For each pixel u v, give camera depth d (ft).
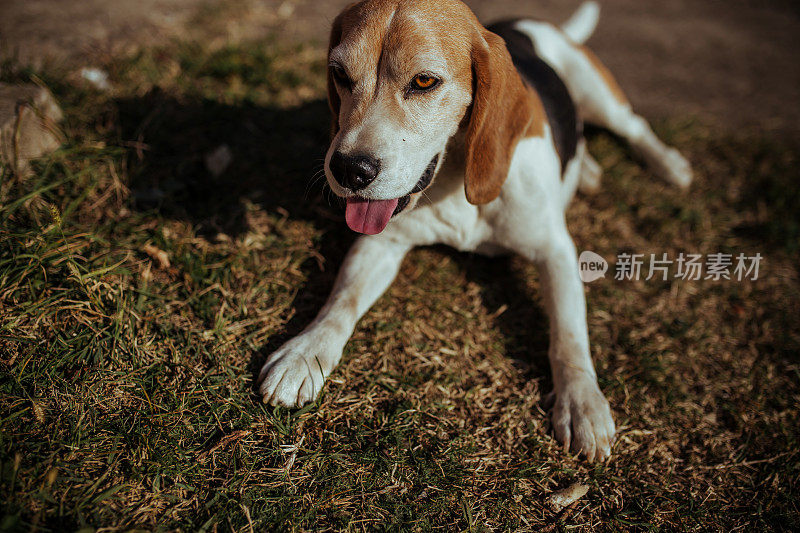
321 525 6.25
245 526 6.05
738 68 17.56
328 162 6.80
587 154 12.68
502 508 6.70
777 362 9.05
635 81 16.49
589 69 12.02
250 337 7.98
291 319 8.47
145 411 6.87
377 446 7.08
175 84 12.53
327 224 10.11
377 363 8.16
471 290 9.53
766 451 7.77
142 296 7.97
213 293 8.48
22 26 13.92
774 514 7.00
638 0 21.53
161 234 8.85
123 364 7.29
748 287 10.33
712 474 7.45
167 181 10.16
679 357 9.00
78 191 9.34
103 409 6.85
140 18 15.20
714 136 14.10
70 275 7.80
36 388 6.79
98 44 13.60
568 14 18.93
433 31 6.73
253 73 13.10
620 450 7.55
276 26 16.02
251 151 11.32
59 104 10.57
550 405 7.83
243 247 9.21
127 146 10.53
